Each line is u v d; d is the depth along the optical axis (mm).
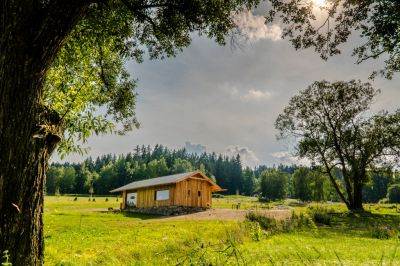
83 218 30766
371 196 145875
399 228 19594
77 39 8961
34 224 5207
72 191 159125
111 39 9945
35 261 5203
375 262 8047
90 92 8430
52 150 5641
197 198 45438
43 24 5094
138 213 45156
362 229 20656
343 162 45719
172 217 35406
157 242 12719
